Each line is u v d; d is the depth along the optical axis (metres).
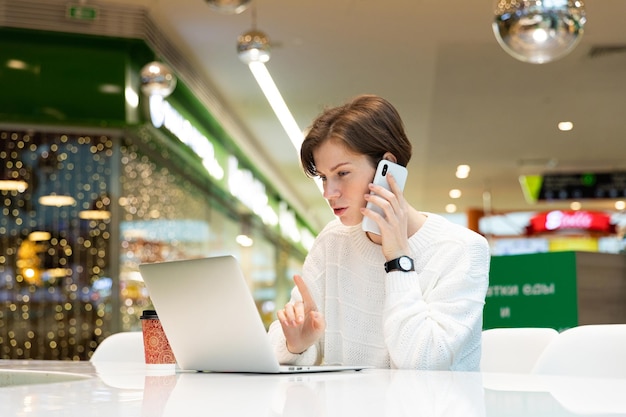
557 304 4.17
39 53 6.82
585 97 9.15
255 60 5.94
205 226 9.78
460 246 2.02
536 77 8.46
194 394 1.19
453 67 8.11
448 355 1.86
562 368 1.88
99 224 7.15
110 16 6.68
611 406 0.97
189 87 7.94
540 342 2.19
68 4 6.61
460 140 10.88
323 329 2.00
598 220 15.98
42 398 1.15
